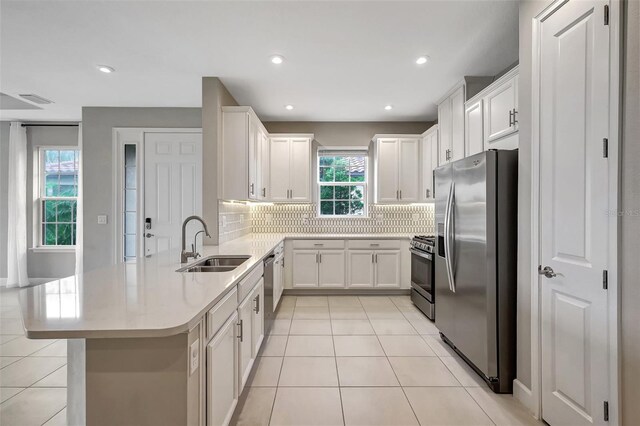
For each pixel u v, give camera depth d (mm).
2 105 4180
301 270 4312
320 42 2514
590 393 1461
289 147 4566
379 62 2854
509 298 2094
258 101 3867
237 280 1741
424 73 3088
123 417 1094
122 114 4125
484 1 2037
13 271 4730
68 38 2447
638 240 1252
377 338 2926
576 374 1543
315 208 4879
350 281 4320
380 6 2078
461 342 2445
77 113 4430
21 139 4773
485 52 2689
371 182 4852
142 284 1604
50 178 5008
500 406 1929
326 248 4320
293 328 3166
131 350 1091
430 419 1806
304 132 4824
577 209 1529
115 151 4133
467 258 2340
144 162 4148
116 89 3506
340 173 4953
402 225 4879
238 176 3307
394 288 4328
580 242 1513
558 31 1646
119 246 4156
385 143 4516
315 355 2580
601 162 1395
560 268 1644
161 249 4141
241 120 3303
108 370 1089
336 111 4289
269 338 2914
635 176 1261
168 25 2273
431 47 2602
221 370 1439
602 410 1398
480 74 3109
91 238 4145
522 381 1962
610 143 1349
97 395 1092
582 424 1504
